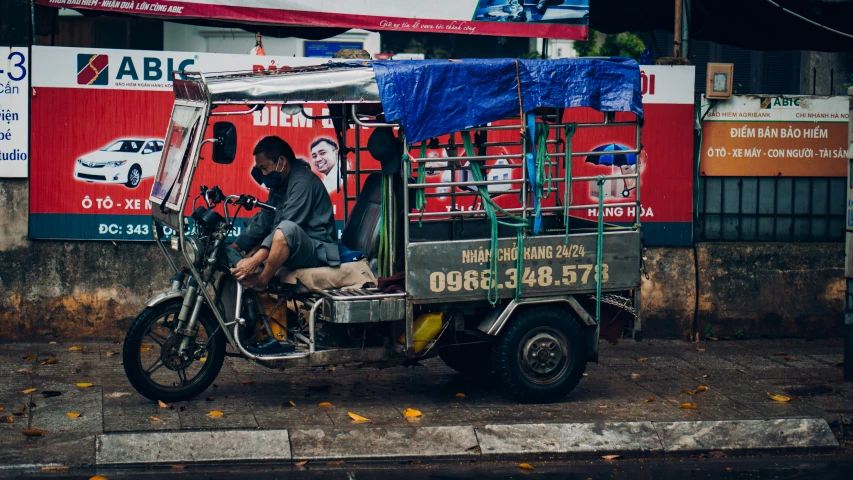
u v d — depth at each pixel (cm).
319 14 802
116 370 675
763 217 841
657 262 823
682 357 766
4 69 743
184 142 569
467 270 587
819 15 935
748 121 831
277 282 591
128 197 764
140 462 502
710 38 1016
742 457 557
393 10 812
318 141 781
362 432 542
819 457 559
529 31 831
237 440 523
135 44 1151
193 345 581
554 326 610
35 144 751
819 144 838
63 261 761
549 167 615
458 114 578
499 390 621
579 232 668
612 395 641
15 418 554
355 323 589
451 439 543
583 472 521
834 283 841
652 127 812
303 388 643
